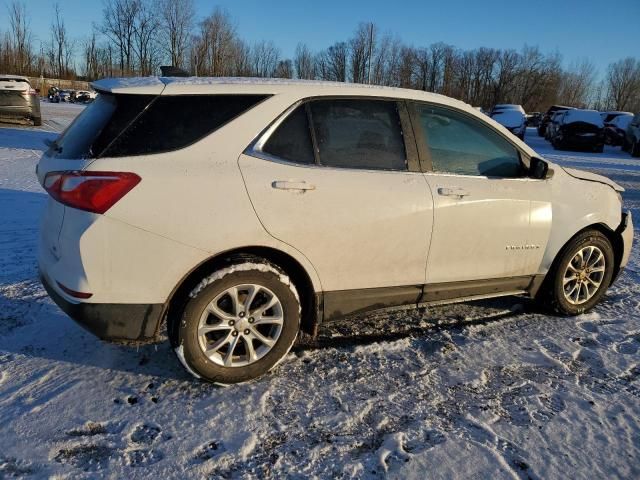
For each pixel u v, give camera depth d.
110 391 3.08
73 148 2.96
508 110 29.00
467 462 2.62
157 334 3.00
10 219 6.62
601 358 3.69
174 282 2.93
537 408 3.09
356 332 4.00
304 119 3.25
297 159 3.19
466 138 3.76
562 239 4.09
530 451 2.72
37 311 4.03
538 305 4.60
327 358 3.57
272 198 3.04
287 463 2.59
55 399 2.97
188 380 3.22
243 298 3.13
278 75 57.31
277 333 3.21
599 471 2.60
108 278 2.82
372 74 55.56
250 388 3.17
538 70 69.56
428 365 3.53
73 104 47.62
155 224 2.83
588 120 23.23
